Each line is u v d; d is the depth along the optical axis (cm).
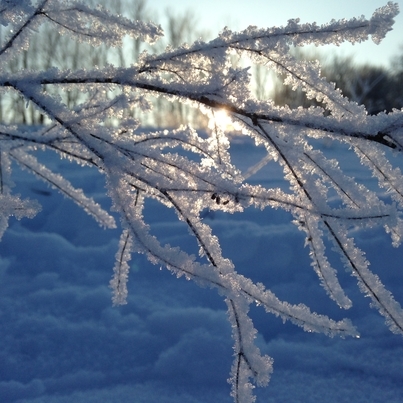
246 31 19
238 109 19
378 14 17
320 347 44
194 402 37
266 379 20
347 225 18
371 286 19
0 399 38
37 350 44
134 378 41
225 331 45
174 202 20
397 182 19
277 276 57
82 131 20
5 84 20
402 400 37
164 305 52
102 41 21
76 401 37
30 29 20
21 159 30
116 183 19
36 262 61
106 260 62
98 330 47
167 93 19
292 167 19
